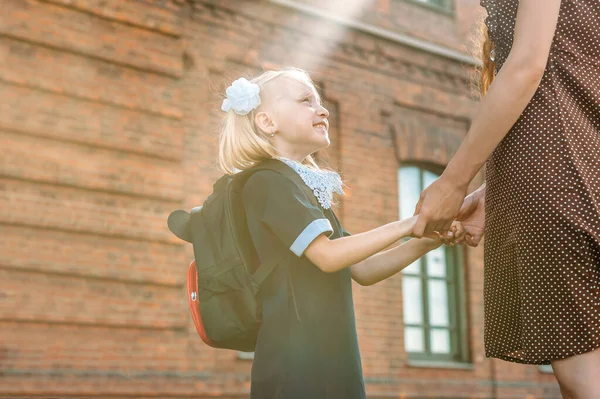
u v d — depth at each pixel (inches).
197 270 75.4
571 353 61.0
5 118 263.3
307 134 81.0
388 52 387.9
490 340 68.4
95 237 275.6
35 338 259.0
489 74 77.6
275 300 72.2
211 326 74.5
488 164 68.4
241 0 333.7
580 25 63.7
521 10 62.8
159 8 303.0
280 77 83.1
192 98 311.6
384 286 367.2
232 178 77.4
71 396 258.7
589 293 60.6
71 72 279.3
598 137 63.5
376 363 355.6
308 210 70.9
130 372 274.2
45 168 268.2
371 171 372.2
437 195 68.2
